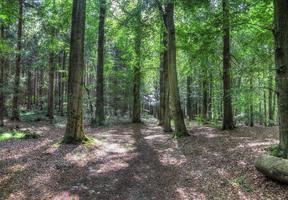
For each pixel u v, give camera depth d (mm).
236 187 8516
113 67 34938
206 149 13930
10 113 35375
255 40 16406
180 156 13094
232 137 16688
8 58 27062
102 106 27609
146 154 13742
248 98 21047
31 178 9484
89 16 29359
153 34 22250
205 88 29047
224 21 15289
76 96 15109
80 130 15281
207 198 8000
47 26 24531
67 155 12680
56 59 34344
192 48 18203
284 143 9906
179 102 18484
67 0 25469
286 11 9852
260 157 9008
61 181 9391
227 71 19000
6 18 13648
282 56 9852
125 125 27953
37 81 51312
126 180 9742
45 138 17266
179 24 20234
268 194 7742
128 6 23547
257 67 16469
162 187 9062
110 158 12750
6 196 8055
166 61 22719
